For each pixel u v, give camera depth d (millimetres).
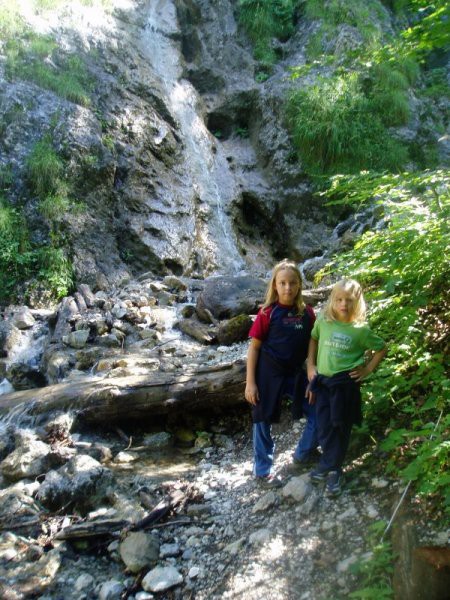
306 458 3689
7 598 2926
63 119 9203
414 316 3555
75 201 8969
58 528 3488
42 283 8234
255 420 3479
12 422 4832
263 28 13039
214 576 2957
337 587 2682
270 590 2773
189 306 7027
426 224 3576
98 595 2943
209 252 10336
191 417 4824
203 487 3834
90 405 4742
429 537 2695
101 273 8820
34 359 6664
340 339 3203
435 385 3607
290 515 3240
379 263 3750
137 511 3496
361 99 11117
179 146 10992
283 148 11516
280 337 3398
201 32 13164
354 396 3234
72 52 10336
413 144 11328
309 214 11227
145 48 11914
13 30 9820
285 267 3389
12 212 8391
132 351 6098
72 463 3918
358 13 12422
